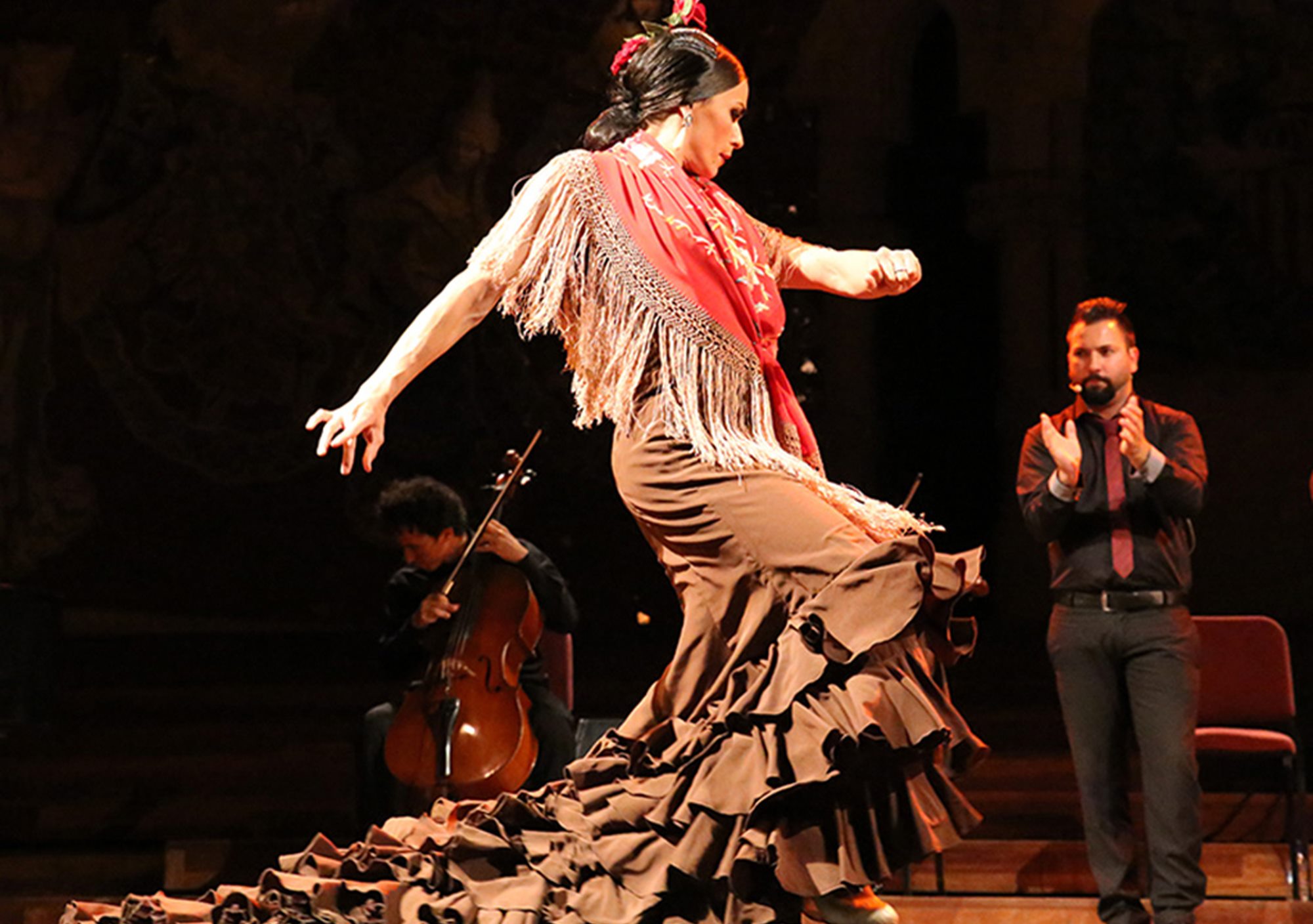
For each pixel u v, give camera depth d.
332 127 12.43
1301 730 9.10
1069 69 12.23
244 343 12.29
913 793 2.77
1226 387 12.01
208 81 12.28
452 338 2.91
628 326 2.93
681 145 3.11
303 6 12.30
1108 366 5.53
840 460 12.51
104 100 12.23
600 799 2.91
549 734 6.16
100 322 12.20
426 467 12.22
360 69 12.47
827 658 2.72
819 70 12.60
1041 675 10.11
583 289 2.98
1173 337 12.16
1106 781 5.45
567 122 12.55
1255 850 6.64
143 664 10.81
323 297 12.38
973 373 12.88
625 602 12.16
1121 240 12.29
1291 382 11.94
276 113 12.37
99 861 7.46
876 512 2.98
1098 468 5.53
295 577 12.22
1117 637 5.42
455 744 5.98
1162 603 5.40
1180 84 12.22
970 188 12.55
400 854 3.02
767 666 2.79
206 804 8.38
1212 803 7.16
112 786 8.40
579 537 12.19
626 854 2.82
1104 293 12.30
